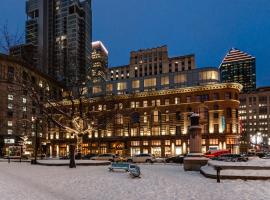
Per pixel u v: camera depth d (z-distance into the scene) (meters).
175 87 95.62
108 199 13.19
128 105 93.81
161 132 89.00
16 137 101.50
